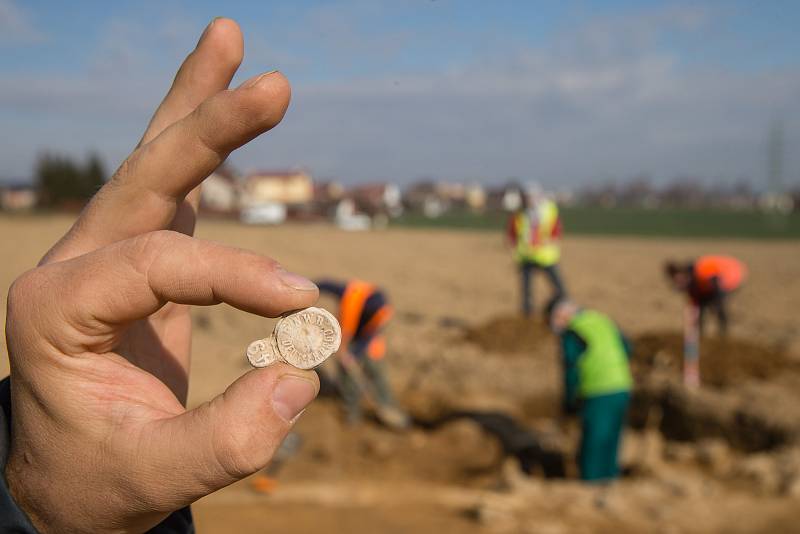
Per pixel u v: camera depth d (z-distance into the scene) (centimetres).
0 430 68
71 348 64
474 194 9912
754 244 2864
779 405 668
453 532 444
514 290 1491
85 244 72
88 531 66
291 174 7019
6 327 65
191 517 83
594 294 1420
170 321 87
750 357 791
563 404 598
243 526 442
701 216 6650
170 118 78
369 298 694
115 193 72
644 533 445
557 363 873
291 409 63
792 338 966
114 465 63
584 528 450
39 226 2150
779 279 1655
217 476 62
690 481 538
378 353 704
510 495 502
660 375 767
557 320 599
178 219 81
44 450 65
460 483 572
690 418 692
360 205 5975
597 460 575
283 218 4741
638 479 574
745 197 12206
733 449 657
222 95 67
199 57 77
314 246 2397
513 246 1045
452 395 796
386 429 697
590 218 6119
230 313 1006
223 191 5119
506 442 676
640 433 703
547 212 1013
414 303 1295
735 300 1313
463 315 1192
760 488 528
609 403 574
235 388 64
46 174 4097
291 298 62
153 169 70
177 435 62
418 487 551
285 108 66
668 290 1475
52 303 63
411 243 2752
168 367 86
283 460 584
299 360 66
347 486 539
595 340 583
